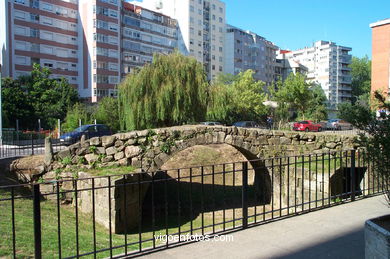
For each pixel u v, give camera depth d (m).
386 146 3.93
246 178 5.66
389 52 33.47
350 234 5.24
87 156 10.79
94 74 49.53
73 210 9.80
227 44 73.75
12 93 34.16
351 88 92.19
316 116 46.78
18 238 5.91
